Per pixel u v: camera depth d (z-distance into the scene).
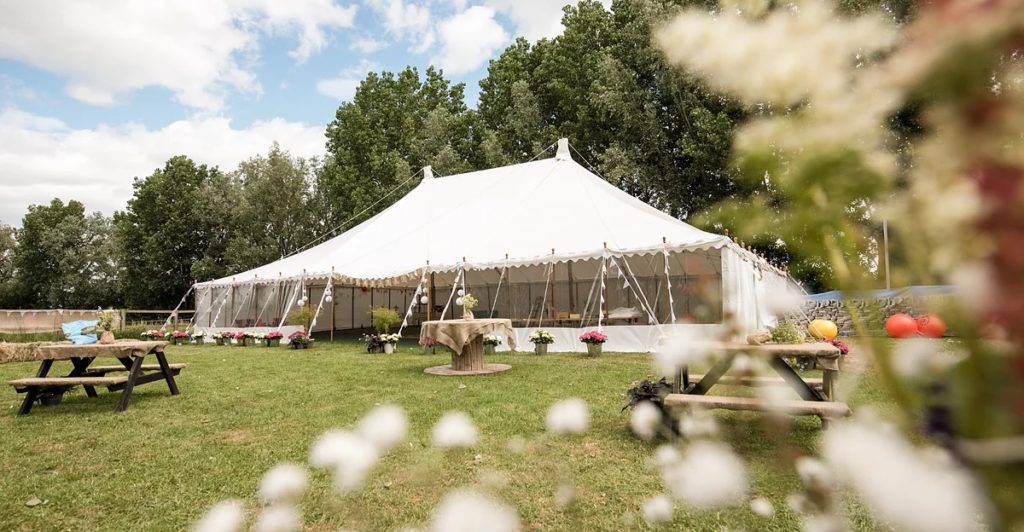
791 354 4.07
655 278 12.99
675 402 3.70
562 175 16.39
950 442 0.30
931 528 0.29
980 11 0.20
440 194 18.81
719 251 10.58
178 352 13.65
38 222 47.50
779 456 0.57
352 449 0.98
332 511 3.02
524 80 30.14
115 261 46.78
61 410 6.39
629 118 22.55
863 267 0.33
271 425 5.41
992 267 0.22
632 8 20.97
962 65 0.21
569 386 7.00
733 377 0.65
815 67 0.29
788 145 0.31
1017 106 0.20
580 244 12.24
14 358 11.78
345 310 22.36
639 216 13.44
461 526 0.76
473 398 6.34
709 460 0.67
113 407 6.49
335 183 32.53
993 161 0.22
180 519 3.27
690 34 0.32
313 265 16.20
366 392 7.03
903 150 0.27
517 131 28.44
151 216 38.34
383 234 17.23
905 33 0.24
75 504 3.52
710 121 19.12
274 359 11.48
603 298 13.27
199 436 5.07
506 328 8.99
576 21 28.25
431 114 32.12
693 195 22.44
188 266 38.25
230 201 36.94
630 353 10.95
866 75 0.27
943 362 0.29
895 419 0.33
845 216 0.32
